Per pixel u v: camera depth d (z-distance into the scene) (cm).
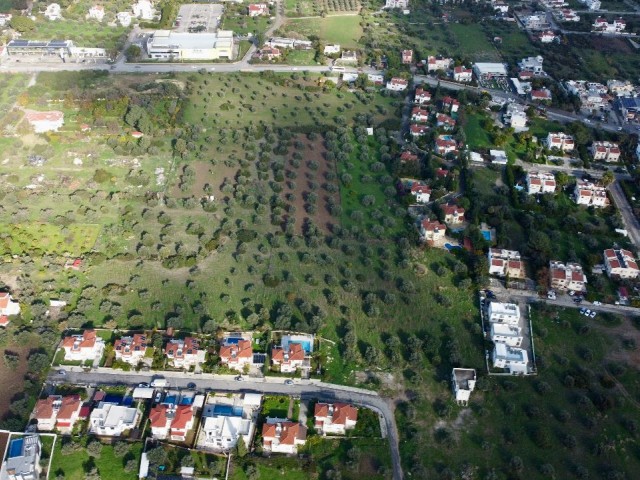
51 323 19138
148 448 15875
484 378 17900
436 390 17712
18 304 19538
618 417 17038
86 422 16438
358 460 15788
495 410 17212
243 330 19200
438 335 19312
